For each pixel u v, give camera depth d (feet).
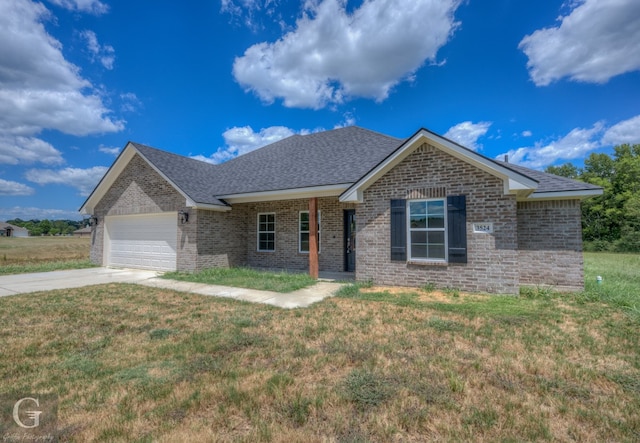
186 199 39.40
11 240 182.19
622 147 122.62
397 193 29.84
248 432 8.79
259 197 40.45
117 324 19.25
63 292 29.04
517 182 24.44
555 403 10.13
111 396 10.75
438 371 12.35
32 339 16.63
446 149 27.55
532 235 29.91
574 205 28.68
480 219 26.40
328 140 50.03
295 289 29.71
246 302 24.62
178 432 8.71
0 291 29.78
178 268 41.63
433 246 28.53
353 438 8.43
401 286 29.48
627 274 39.24
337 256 42.01
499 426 8.94
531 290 26.63
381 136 46.85
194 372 12.59
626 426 8.93
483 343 15.29
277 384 11.35
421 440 8.42
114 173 48.42
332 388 11.14
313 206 36.09
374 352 14.28
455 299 24.36
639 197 96.17
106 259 50.21
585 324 18.28
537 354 13.97
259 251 47.24
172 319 20.15
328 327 17.99
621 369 12.63
